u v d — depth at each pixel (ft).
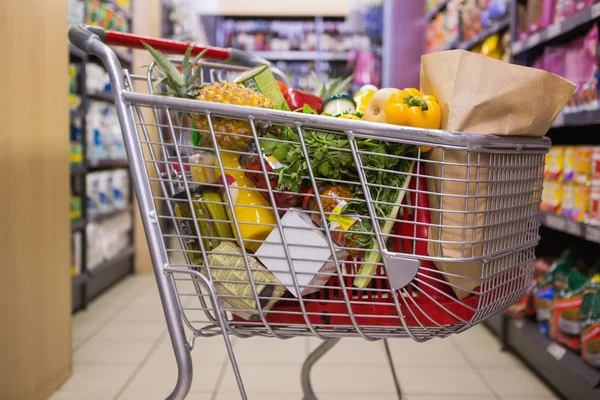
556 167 8.19
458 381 7.82
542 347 7.66
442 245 3.56
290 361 8.56
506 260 3.94
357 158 3.35
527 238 4.18
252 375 7.97
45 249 7.19
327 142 3.43
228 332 3.62
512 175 3.78
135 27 15.24
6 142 6.12
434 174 3.59
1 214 6.02
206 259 3.48
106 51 3.46
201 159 3.84
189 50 3.81
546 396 7.35
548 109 3.65
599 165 6.89
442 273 3.44
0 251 6.01
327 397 7.23
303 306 3.48
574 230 7.31
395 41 16.62
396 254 3.42
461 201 3.50
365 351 9.06
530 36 8.59
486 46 10.93
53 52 7.41
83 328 10.25
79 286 11.42
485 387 7.63
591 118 6.88
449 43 13.33
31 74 6.72
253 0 20.27
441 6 14.48
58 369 7.53
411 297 3.54
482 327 10.43
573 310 7.20
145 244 15.29
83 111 11.85
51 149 7.38
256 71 4.16
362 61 20.39
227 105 3.29
